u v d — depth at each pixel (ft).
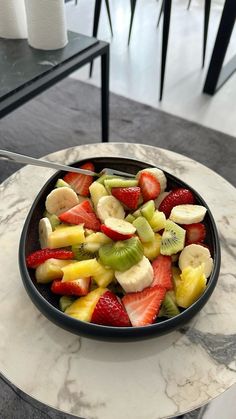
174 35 3.93
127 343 1.06
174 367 1.03
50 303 1.06
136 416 0.94
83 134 2.74
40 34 1.91
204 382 1.01
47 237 1.16
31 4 1.82
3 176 2.39
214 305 1.17
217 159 2.59
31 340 1.07
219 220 1.39
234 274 1.24
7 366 1.01
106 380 1.00
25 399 1.46
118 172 1.38
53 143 2.66
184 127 2.82
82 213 1.22
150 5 4.44
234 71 3.47
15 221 1.35
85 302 1.05
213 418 1.30
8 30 2.01
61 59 1.91
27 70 1.83
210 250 1.18
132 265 1.09
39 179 1.49
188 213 1.21
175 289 1.12
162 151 1.64
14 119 2.83
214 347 1.08
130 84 3.23
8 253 1.26
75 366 1.02
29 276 1.04
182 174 1.55
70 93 3.09
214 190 1.49
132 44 3.76
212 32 4.01
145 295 1.06
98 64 3.42
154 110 2.97
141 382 1.00
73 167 1.32
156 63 3.51
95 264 1.09
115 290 1.13
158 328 0.93
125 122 2.84
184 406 0.96
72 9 4.23
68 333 1.09
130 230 1.14
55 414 1.43
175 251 1.16
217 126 2.86
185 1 4.53
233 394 1.31
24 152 2.58
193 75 3.38
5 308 1.13
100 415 0.94
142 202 1.29
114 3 4.42
